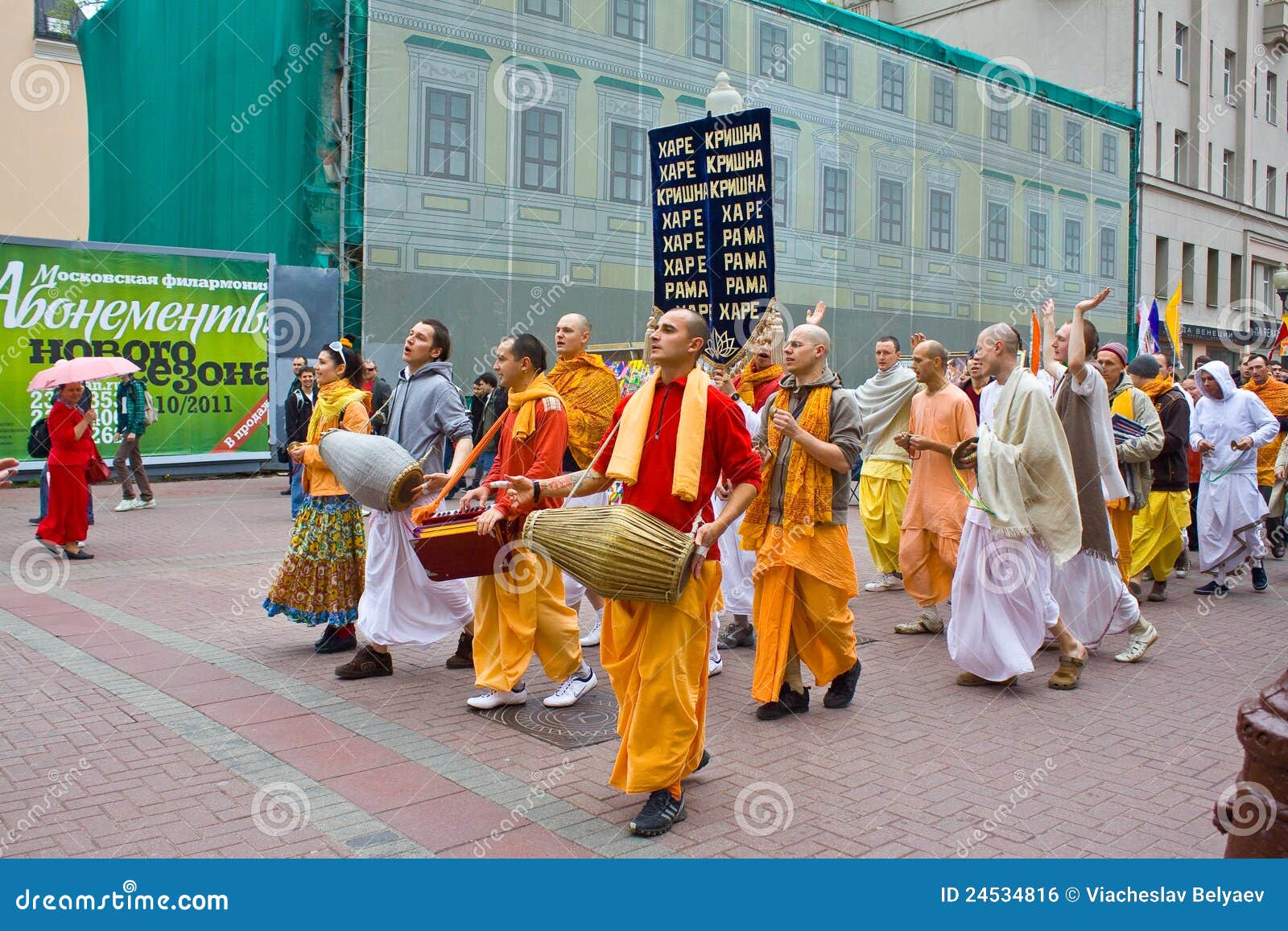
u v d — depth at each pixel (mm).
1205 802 4195
